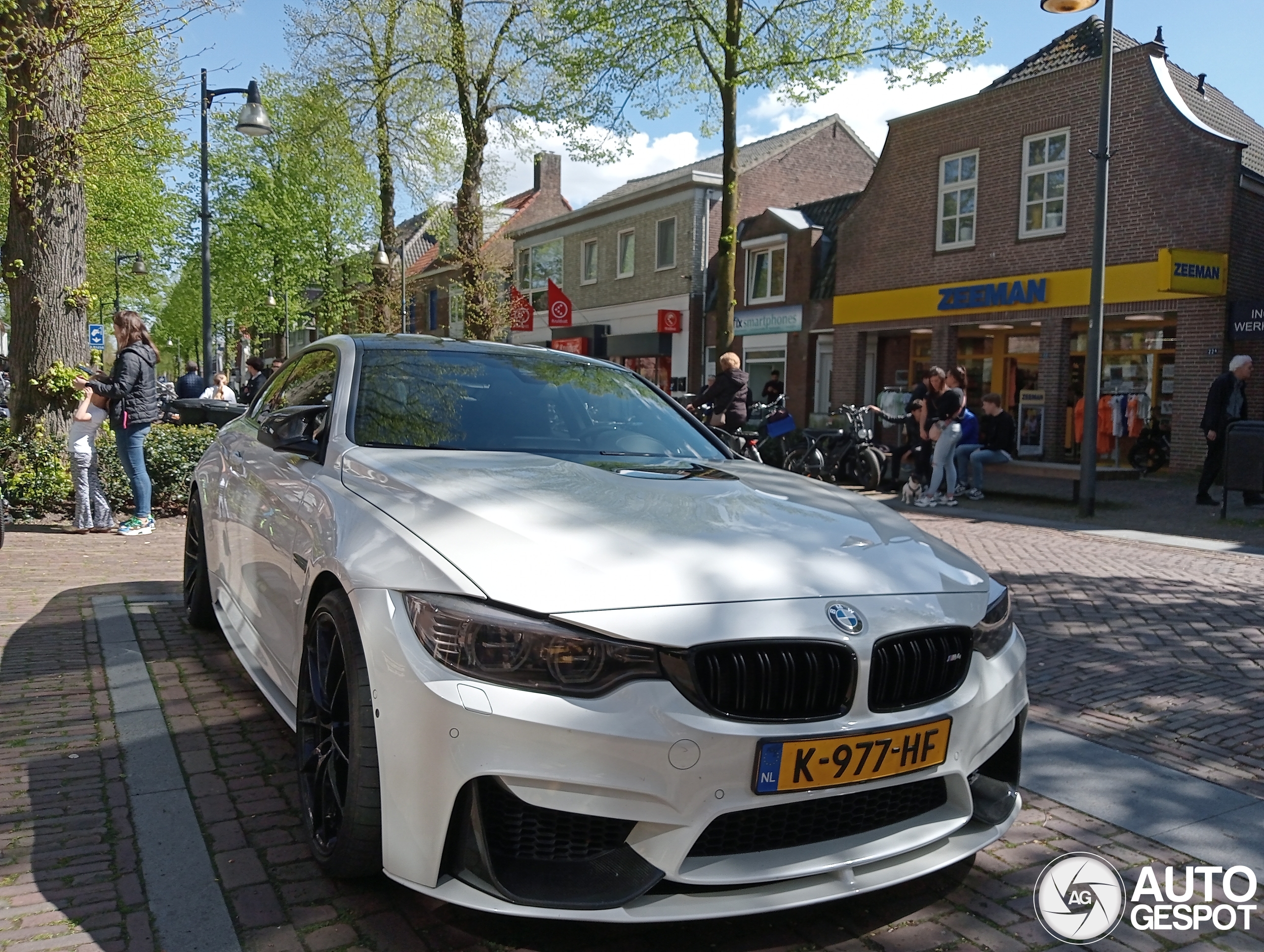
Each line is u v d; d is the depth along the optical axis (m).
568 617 2.23
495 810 2.25
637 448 3.79
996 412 13.58
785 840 2.38
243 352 45.19
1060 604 6.86
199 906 2.53
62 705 4.05
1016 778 2.84
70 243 9.88
